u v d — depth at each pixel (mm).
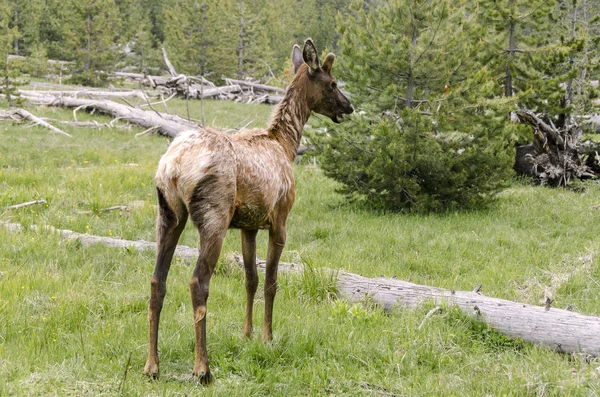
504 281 11852
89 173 19766
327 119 18641
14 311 8805
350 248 14039
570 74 23297
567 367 8039
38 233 12875
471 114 17562
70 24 56938
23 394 6410
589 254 13000
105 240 12898
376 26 18188
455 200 18500
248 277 8445
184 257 12172
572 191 21828
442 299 9555
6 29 53781
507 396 7223
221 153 7215
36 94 38031
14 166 21812
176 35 62594
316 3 96750
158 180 7254
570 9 25797
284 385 7367
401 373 7871
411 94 18000
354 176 18125
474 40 18734
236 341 8336
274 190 7922
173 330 8641
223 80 61656
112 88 48812
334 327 8938
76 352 7711
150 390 6898
